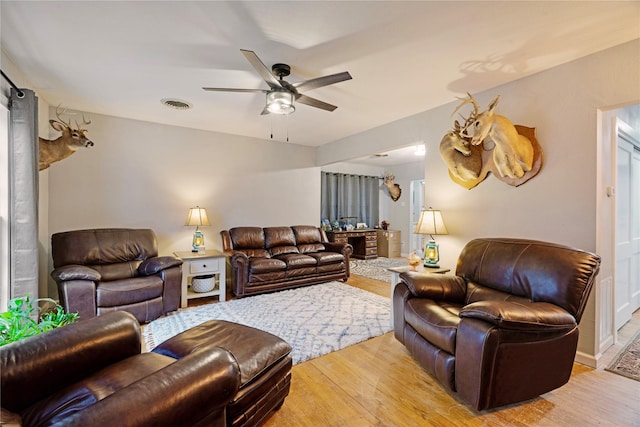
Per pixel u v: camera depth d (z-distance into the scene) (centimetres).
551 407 179
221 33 206
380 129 432
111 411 81
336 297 398
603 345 244
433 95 315
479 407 164
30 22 194
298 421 167
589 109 233
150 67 256
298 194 558
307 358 237
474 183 308
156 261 331
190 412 95
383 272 572
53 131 353
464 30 202
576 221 239
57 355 126
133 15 187
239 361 151
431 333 198
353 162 752
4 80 218
